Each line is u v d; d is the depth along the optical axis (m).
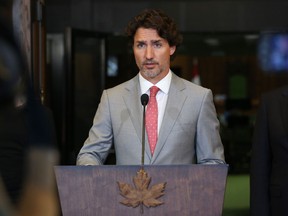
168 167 1.97
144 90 2.47
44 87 3.56
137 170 1.97
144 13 2.40
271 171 2.67
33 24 3.41
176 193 1.97
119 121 2.46
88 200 1.97
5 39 0.90
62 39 8.38
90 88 7.75
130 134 2.42
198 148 2.45
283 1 8.45
